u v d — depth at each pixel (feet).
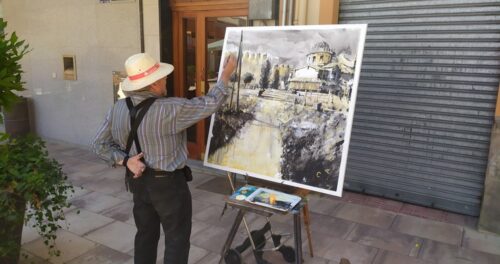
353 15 14.92
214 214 14.01
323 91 8.82
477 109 13.41
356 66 8.45
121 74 20.45
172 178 8.43
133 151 8.37
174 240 8.72
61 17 22.39
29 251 11.30
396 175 15.21
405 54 14.24
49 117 24.90
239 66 9.93
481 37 12.92
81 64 22.18
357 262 10.91
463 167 13.96
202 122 19.53
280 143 9.28
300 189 10.00
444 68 13.67
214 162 10.14
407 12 13.94
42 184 8.95
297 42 9.25
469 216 14.06
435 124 14.16
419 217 13.92
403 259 11.12
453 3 13.14
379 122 15.16
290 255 10.64
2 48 9.11
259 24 15.89
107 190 16.44
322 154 8.78
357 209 14.51
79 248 11.55
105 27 20.61
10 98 9.48
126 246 11.72
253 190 9.71
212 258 11.09
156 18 18.80
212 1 17.94
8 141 10.14
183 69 19.63
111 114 8.64
